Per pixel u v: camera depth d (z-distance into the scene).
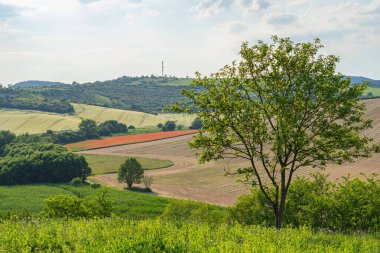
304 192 36.84
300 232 18.52
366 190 34.19
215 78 23.92
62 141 167.00
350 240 16.89
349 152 23.08
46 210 52.16
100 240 15.21
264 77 22.81
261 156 23.48
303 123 22.66
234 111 22.72
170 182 105.81
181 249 13.97
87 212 52.81
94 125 178.50
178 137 167.12
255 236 16.34
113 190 97.38
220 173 110.38
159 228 16.64
